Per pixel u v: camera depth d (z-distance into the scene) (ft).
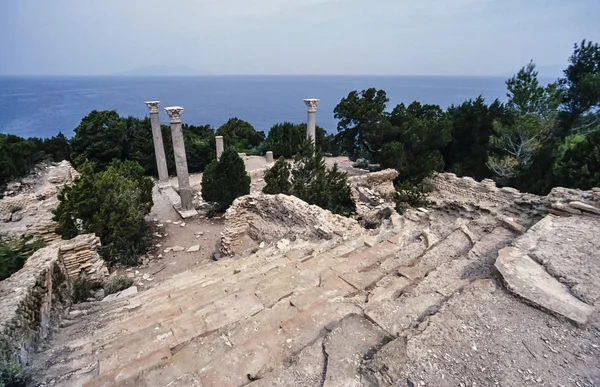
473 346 10.63
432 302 13.79
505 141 71.82
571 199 23.30
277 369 10.36
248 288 18.57
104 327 17.44
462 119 82.23
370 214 42.50
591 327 11.51
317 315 13.70
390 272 18.44
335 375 9.67
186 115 551.59
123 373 11.30
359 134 91.76
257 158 106.52
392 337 11.57
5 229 43.32
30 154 79.30
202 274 25.68
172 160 92.94
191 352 12.19
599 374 9.58
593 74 76.07
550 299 12.84
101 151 86.43
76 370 12.76
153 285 27.02
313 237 29.68
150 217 56.80
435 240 22.59
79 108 559.38
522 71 73.56
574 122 83.15
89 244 28.96
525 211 25.30
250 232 42.01
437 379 9.33
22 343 14.62
